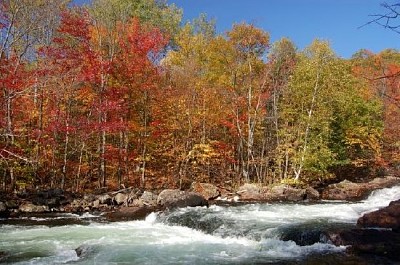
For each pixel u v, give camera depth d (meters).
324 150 34.56
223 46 37.66
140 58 30.91
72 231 18.39
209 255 14.35
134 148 35.31
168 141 35.28
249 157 37.31
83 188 30.73
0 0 24.92
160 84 33.66
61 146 30.78
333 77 35.56
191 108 35.25
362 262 12.93
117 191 27.75
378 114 39.03
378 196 29.80
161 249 15.19
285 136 37.00
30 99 28.02
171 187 34.12
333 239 15.28
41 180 29.53
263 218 20.17
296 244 15.55
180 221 19.95
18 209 23.38
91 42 32.41
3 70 24.06
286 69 39.00
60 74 26.80
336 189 32.44
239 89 38.12
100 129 28.45
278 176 37.50
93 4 32.59
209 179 37.09
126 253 14.56
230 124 35.59
